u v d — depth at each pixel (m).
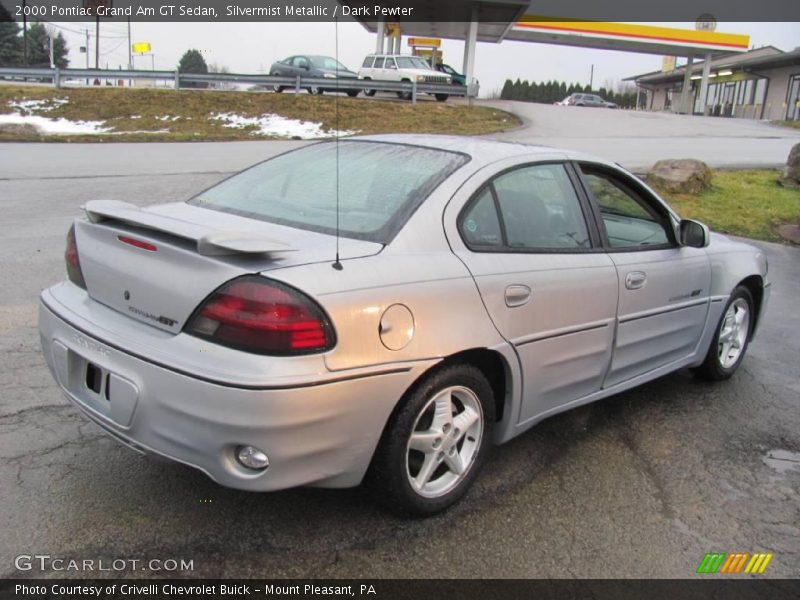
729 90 49.47
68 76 25.22
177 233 2.57
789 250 9.44
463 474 3.10
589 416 4.20
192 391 2.44
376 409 2.62
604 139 21.38
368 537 2.86
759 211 11.38
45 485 3.08
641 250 3.93
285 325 2.42
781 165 16.23
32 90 24.45
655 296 3.93
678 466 3.64
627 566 2.80
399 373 2.65
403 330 2.68
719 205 11.70
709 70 47.62
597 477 3.48
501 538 2.92
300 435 2.45
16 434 3.50
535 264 3.25
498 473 3.45
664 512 3.20
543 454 3.68
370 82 27.12
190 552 2.71
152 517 2.90
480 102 31.08
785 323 6.30
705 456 3.76
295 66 28.23
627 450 3.78
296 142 19.23
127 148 16.78
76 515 2.88
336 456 2.58
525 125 24.55
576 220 3.62
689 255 4.25
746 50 44.69
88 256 2.98
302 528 2.89
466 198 3.10
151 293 2.66
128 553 2.68
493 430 3.27
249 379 2.38
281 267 2.53
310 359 2.46
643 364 4.00
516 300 3.11
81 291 3.05
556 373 3.40
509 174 3.35
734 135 24.47
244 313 2.43
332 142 3.83
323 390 2.45
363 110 24.94
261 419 2.38
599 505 3.22
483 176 3.22
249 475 2.49
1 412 3.71
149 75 25.25
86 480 3.14
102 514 2.90
